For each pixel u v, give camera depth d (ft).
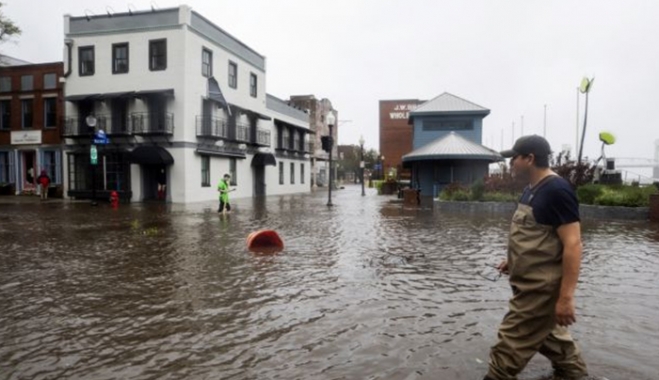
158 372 10.53
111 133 78.07
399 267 21.89
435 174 89.45
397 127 177.47
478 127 96.84
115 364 11.00
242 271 21.17
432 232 34.88
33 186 89.35
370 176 256.32
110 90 80.33
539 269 8.64
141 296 17.02
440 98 101.76
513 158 9.24
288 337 12.69
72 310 15.35
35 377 10.34
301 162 140.15
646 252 25.30
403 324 13.70
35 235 34.09
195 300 16.44
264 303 16.01
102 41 80.43
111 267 22.20
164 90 76.23
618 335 12.61
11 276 20.33
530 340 8.93
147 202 77.20
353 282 18.98
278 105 120.57
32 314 14.94
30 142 87.86
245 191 100.94
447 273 20.57
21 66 86.99
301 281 19.20
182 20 76.28
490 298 16.52
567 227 8.27
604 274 20.06
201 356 11.43
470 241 30.04
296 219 46.73
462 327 13.38
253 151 104.53
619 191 46.85
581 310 14.94
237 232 35.86
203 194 82.84
